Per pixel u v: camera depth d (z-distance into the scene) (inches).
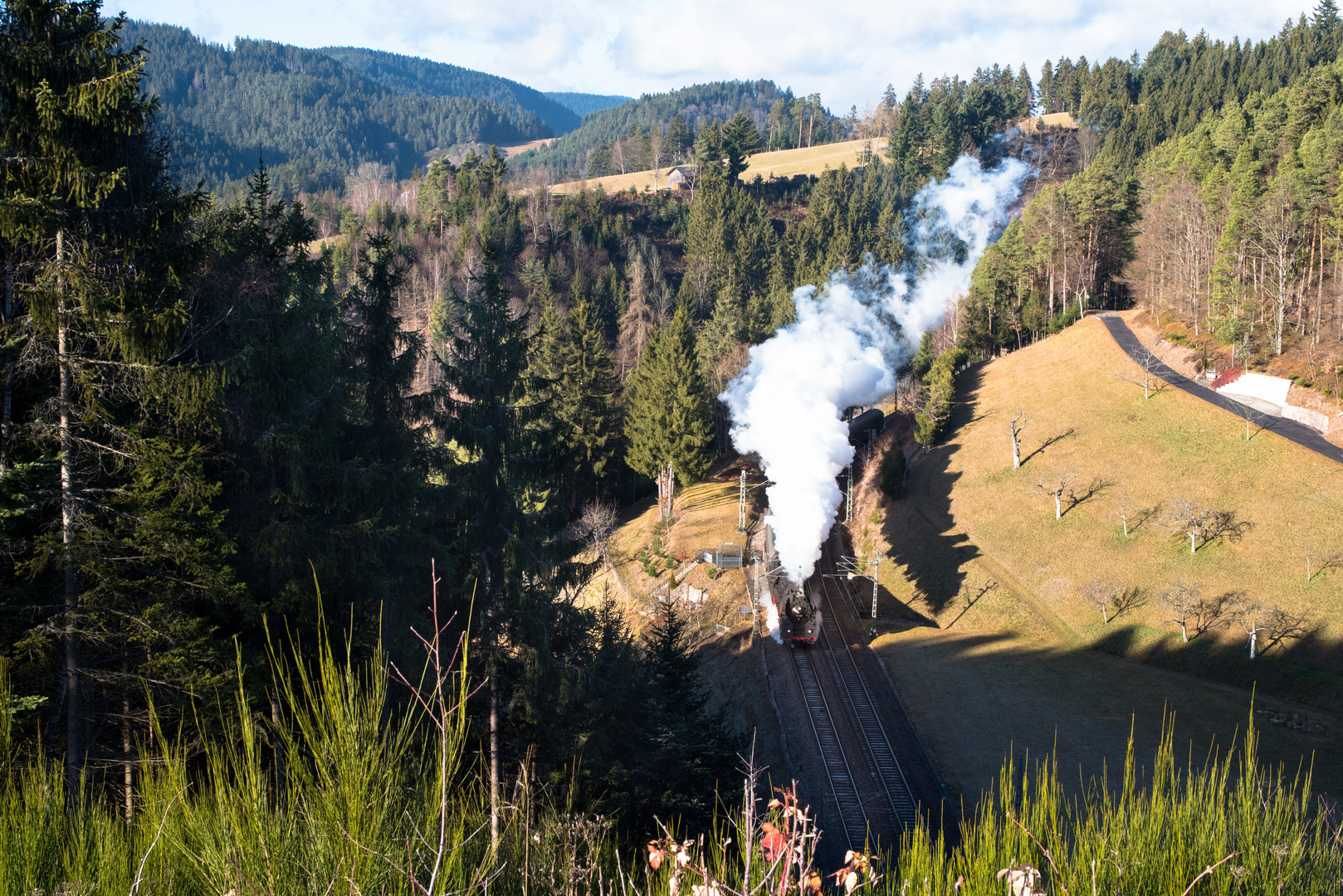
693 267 5821.9
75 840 207.9
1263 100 4431.6
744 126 7490.2
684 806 1052.5
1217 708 1718.8
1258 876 208.7
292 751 173.2
